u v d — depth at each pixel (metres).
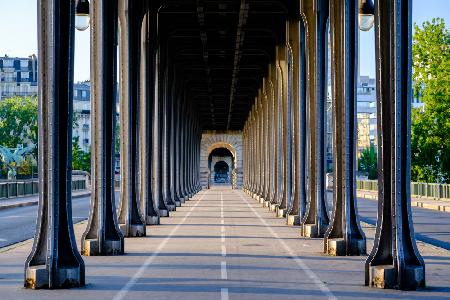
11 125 196.38
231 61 87.62
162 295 20.02
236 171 176.25
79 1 37.53
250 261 28.25
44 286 21.23
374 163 169.50
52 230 21.52
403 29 22.30
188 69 92.81
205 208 74.94
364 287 21.61
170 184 75.56
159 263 27.56
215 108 143.88
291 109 58.19
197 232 43.00
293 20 55.47
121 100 40.16
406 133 21.98
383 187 22.20
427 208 74.81
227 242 36.44
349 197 30.70
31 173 180.75
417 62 88.44
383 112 22.34
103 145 30.88
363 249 30.38
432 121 85.62
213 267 26.34
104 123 30.97
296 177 50.12
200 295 20.02
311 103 41.28
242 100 129.62
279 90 68.00
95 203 30.84
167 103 69.94
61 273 21.31
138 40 41.06
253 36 69.81
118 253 30.56
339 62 30.98
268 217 58.75
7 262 27.70
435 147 85.44
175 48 77.81
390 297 19.73
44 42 22.11
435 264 27.22
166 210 59.53
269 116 81.25
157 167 59.53
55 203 21.61
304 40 49.12
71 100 22.22
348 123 30.80
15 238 39.06
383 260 21.94
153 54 53.59
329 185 130.00
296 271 25.25
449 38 87.38
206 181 179.38
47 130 21.84
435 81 84.88
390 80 22.22
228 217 58.66
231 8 60.34
